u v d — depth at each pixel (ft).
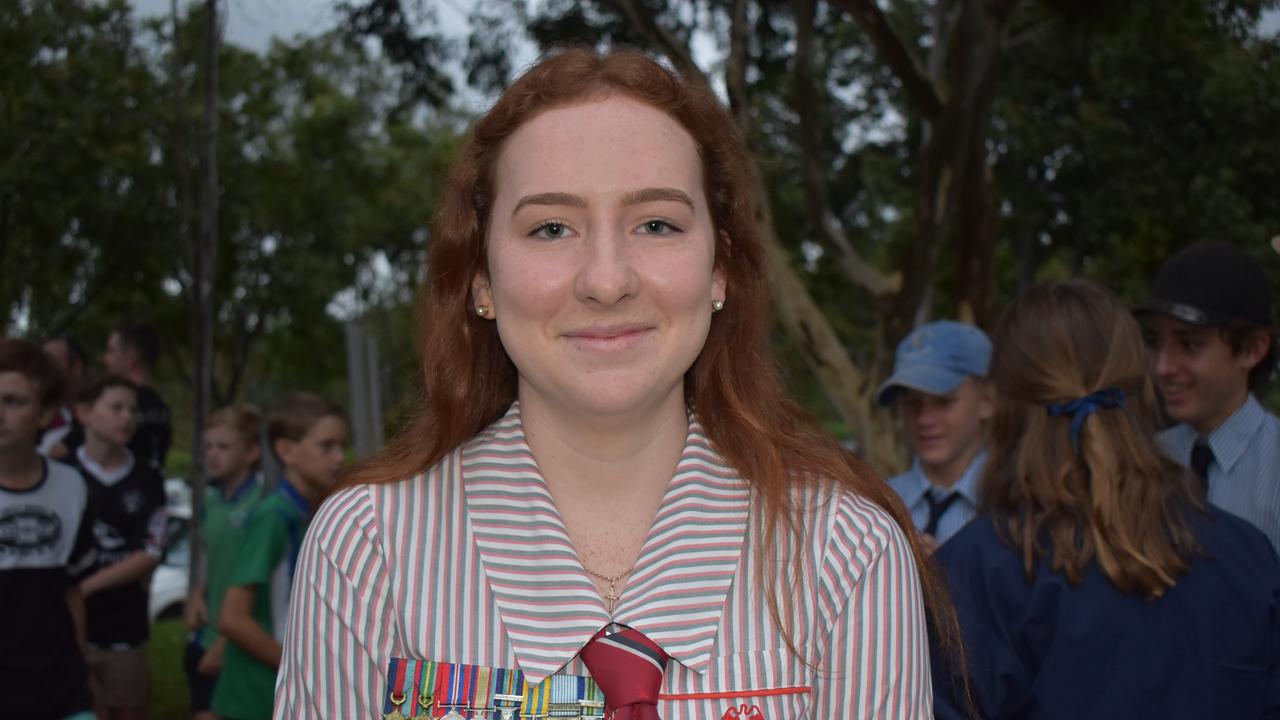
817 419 5.69
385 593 4.70
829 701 4.81
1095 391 6.86
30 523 11.24
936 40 27.61
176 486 43.21
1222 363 8.96
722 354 5.26
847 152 39.86
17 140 42.09
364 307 67.97
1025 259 37.83
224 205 50.65
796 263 45.88
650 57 4.98
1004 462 7.26
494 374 5.27
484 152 5.03
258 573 12.26
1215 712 6.34
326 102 52.26
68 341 19.66
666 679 4.67
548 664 4.58
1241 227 25.48
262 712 12.40
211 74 33.78
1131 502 6.58
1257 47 24.48
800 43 26.43
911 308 25.22
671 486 4.94
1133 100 27.73
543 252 4.59
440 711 4.56
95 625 16.02
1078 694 6.41
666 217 4.62
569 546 4.74
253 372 72.08
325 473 12.85
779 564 4.82
